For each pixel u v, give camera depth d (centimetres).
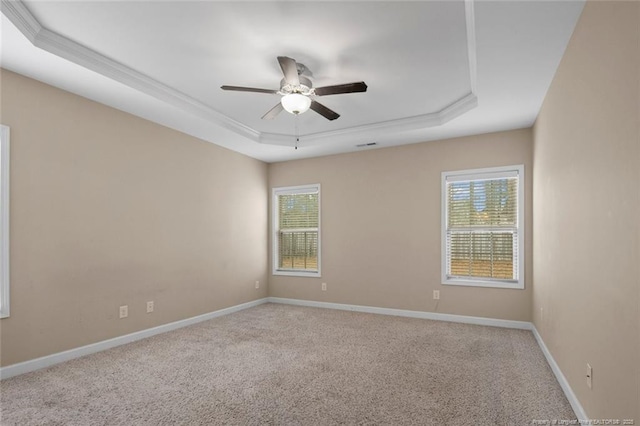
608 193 167
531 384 264
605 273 171
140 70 306
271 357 324
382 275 506
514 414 221
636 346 137
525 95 323
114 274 355
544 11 200
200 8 219
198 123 406
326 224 552
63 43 255
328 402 237
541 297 346
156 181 403
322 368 297
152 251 396
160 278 404
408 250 491
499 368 295
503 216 440
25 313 285
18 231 281
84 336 327
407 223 493
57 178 308
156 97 334
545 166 323
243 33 248
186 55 279
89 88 311
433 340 374
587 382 199
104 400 240
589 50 191
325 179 555
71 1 212
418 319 469
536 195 381
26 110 288
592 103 188
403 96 363
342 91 283
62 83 301
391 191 505
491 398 242
